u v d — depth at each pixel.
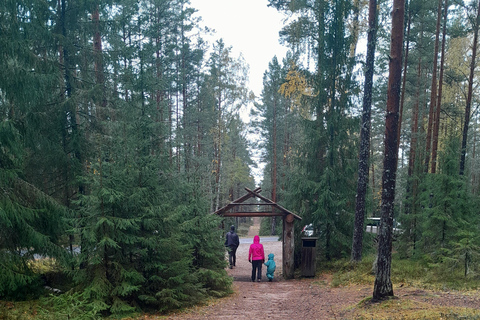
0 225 8.09
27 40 8.74
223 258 12.86
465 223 12.25
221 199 35.41
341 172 16.38
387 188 8.38
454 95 26.34
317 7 16.70
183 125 27.16
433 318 6.49
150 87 11.76
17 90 8.07
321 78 16.27
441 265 11.45
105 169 8.76
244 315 8.75
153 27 19.59
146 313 8.83
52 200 8.95
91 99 11.09
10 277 7.73
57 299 7.43
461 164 19.45
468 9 19.61
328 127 16.34
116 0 11.80
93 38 14.12
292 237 16.02
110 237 8.52
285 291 12.65
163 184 11.17
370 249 16.44
